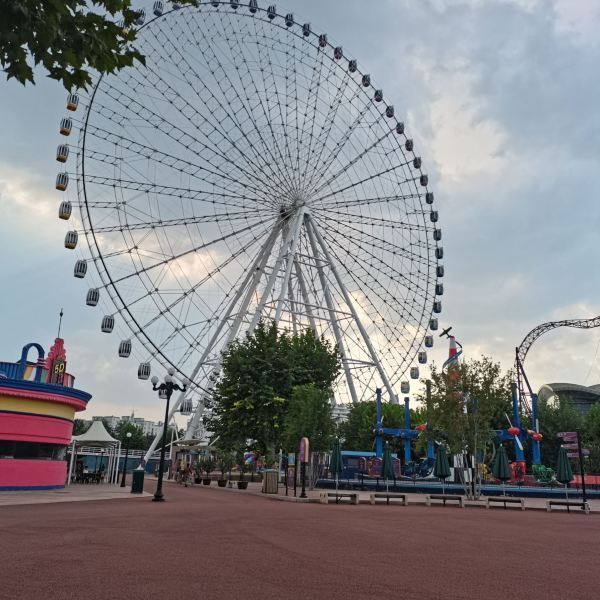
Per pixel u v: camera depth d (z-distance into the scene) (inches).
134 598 295.7
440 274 2432.3
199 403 2165.4
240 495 1504.7
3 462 1256.8
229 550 466.9
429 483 1877.5
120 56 311.6
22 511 772.6
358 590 332.5
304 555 455.5
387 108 2434.8
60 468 1405.0
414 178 2453.2
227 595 308.2
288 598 306.7
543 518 984.9
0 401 1270.9
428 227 2440.9
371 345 2261.3
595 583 383.2
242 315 2108.8
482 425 1526.8
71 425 1450.5
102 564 386.0
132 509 853.2
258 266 2166.6
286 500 1306.6
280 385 1999.3
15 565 376.2
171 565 389.4
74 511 790.5
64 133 1936.5
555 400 3769.7
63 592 305.0
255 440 2034.9
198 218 2036.2
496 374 1523.1
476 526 772.0
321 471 1950.1
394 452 2935.5
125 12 311.1
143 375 1913.1
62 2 273.4
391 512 986.7
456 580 374.6
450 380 1517.0
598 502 1556.3
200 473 2402.8
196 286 2021.4
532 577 397.4
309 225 2249.0
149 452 2721.5
